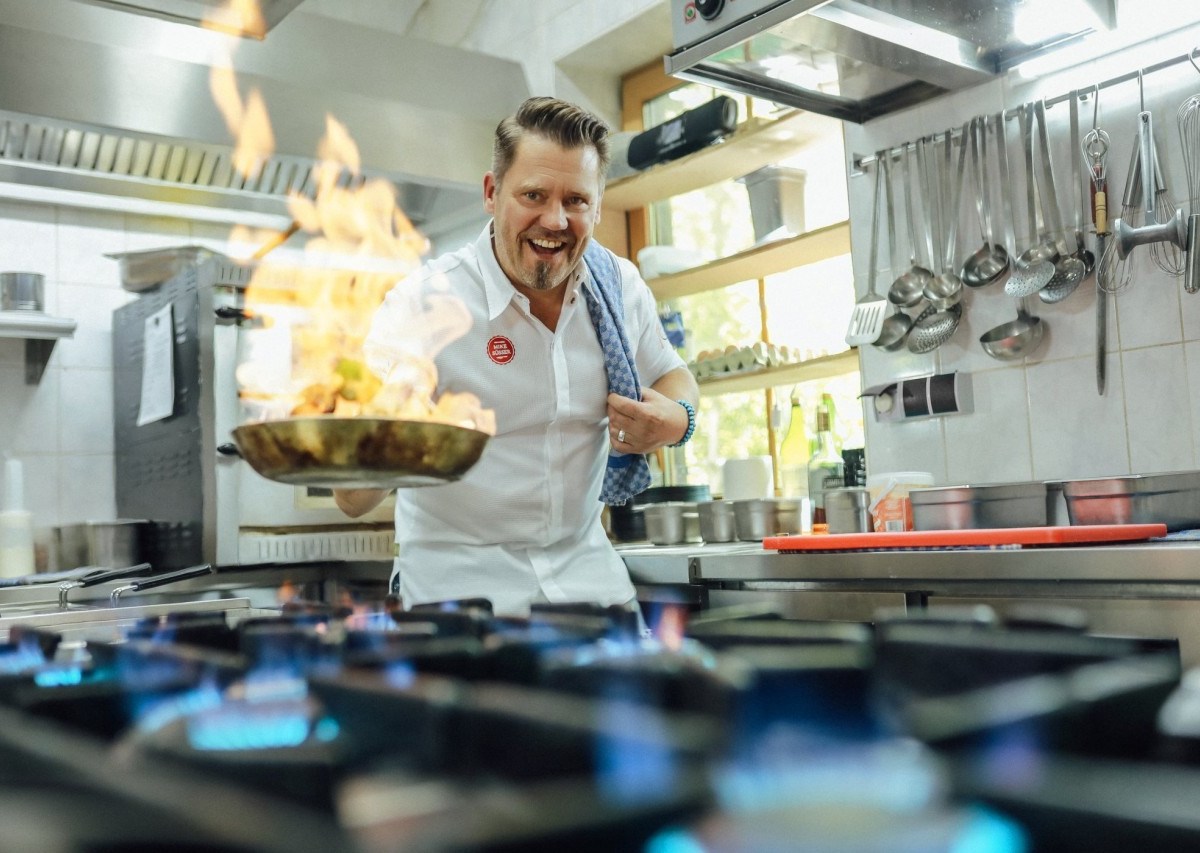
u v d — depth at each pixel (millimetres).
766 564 1812
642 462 1713
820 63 2180
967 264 2254
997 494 1779
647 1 3002
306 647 555
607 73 3436
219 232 3320
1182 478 1676
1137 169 2041
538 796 272
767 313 3090
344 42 2855
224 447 2658
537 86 3387
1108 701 351
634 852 248
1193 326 1965
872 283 2410
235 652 638
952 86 2283
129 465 3035
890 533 1683
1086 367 2104
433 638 564
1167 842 233
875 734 382
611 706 379
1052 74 2164
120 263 2984
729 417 3148
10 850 224
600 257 1729
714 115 2832
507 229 1497
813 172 2928
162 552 2848
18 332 2812
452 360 1600
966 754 319
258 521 2721
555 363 1620
